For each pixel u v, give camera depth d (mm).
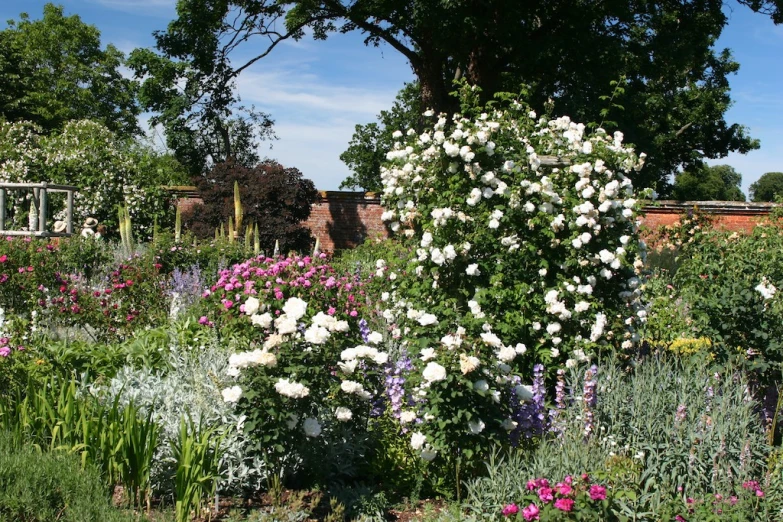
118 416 4109
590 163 6953
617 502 3637
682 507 3738
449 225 6738
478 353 4406
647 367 5484
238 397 4082
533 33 17734
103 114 42938
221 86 22828
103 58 43500
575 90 17281
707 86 27609
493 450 4281
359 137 36000
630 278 6684
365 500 4266
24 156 17500
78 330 7613
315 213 20656
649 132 18875
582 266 6508
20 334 5723
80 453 4078
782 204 12547
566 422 4859
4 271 8211
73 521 3506
